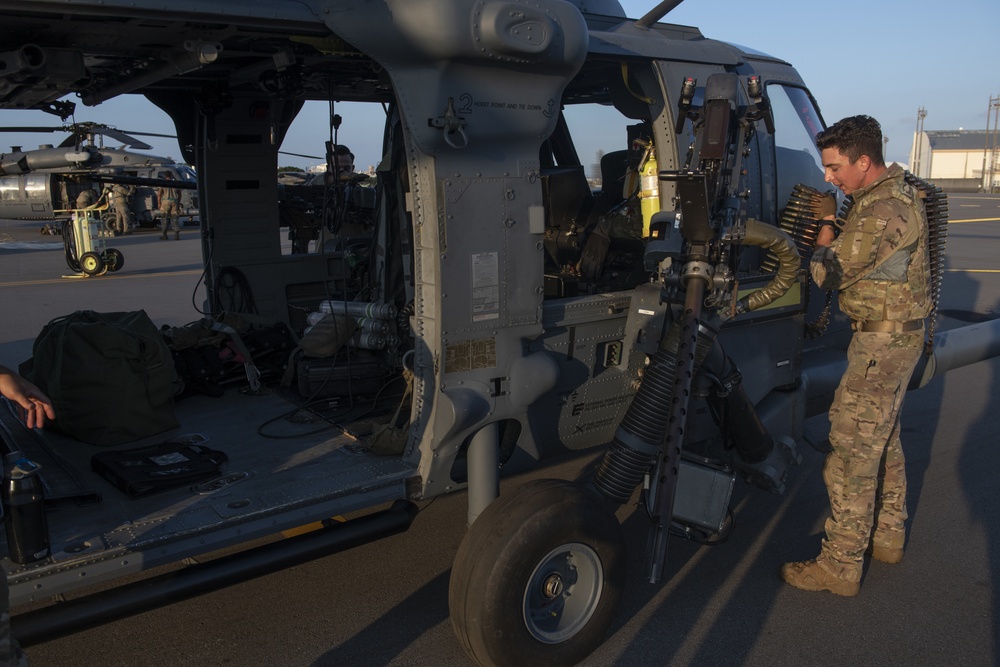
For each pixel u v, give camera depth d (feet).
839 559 11.47
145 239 73.46
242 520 8.39
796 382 13.84
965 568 12.37
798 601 11.45
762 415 13.21
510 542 8.68
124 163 74.02
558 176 13.69
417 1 8.31
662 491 8.96
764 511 14.55
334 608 11.32
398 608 11.31
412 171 9.27
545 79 9.56
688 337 9.47
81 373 11.03
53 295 38.32
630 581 12.00
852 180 10.94
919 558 12.67
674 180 9.35
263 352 14.80
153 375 11.53
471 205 9.32
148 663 10.05
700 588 11.82
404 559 12.75
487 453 9.99
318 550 9.07
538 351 10.46
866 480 11.24
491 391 9.82
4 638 6.36
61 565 7.33
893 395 10.94
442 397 9.46
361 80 12.80
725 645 10.37
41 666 9.97
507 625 8.79
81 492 8.71
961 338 18.04
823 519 14.21
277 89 12.51
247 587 11.88
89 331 11.19
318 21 8.63
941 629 10.71
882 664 9.96
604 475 10.46
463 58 8.66
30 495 7.10
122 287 41.19
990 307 31.99
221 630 10.78
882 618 10.99
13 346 26.96
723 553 12.92
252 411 12.69
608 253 13.47
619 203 13.76
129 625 10.89
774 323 13.06
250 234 16.15
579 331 11.07
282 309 16.75
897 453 12.20
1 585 6.32
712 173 9.30
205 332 14.15
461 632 8.93
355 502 9.19
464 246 9.33
